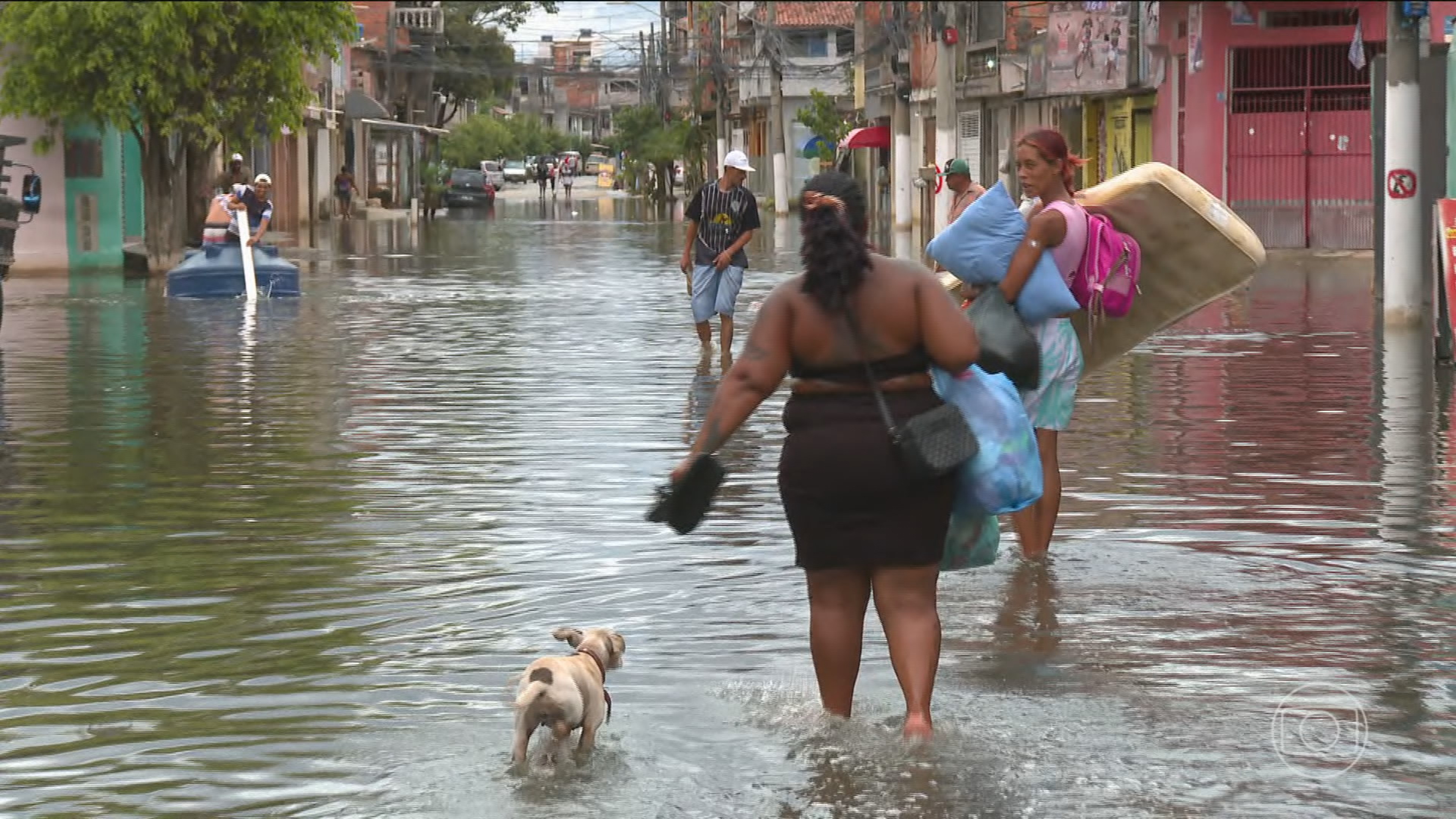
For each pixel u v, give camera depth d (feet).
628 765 20.08
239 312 85.97
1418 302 72.64
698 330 65.72
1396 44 71.10
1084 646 25.02
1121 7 151.84
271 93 129.18
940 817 18.43
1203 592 28.17
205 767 20.29
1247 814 18.52
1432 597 27.81
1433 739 20.93
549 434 45.47
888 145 237.25
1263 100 136.46
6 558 31.40
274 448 43.47
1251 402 50.62
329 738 21.26
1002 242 28.32
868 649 25.13
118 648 25.43
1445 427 45.34
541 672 19.71
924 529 21.22
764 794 19.16
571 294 98.07
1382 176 82.99
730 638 25.59
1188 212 30.37
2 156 74.84
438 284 107.14
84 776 20.07
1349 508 34.94
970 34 195.31
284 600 28.14
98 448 43.50
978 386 21.99
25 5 115.85
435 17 354.74
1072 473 39.04
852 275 21.11
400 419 48.44
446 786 19.44
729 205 64.44
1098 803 18.83
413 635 25.99
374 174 300.40
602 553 31.32
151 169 123.54
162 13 116.57
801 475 21.38
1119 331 31.19
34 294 98.73
